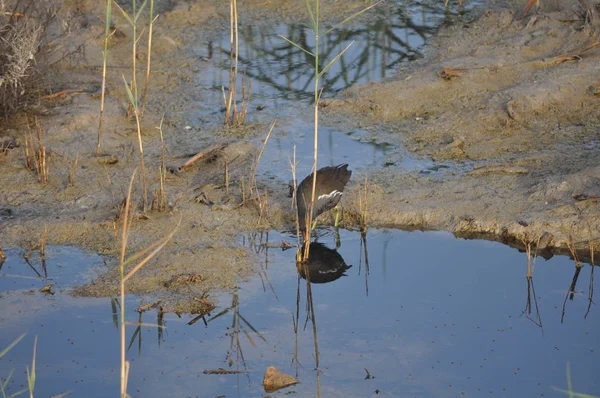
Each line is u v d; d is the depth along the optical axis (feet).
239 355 32.40
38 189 44.16
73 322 34.37
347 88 55.06
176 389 30.42
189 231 40.63
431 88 53.78
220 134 50.06
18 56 48.70
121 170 45.96
